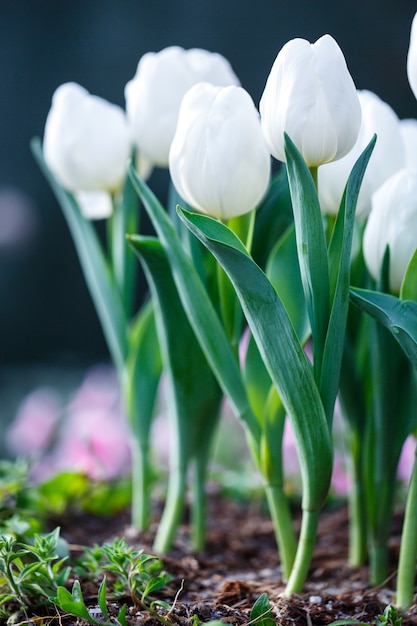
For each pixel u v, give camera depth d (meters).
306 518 0.91
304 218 0.87
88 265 1.07
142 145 1.00
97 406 1.45
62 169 1.05
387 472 0.96
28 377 3.26
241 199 0.89
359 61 3.39
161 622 0.88
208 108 0.89
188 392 1.01
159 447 1.37
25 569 0.89
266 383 0.94
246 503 1.25
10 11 3.54
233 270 0.86
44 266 3.72
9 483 1.09
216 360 0.93
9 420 2.69
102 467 1.22
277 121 0.87
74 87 1.04
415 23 0.90
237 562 1.05
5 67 3.57
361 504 1.01
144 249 0.95
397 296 0.92
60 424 1.66
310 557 0.92
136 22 3.54
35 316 3.73
